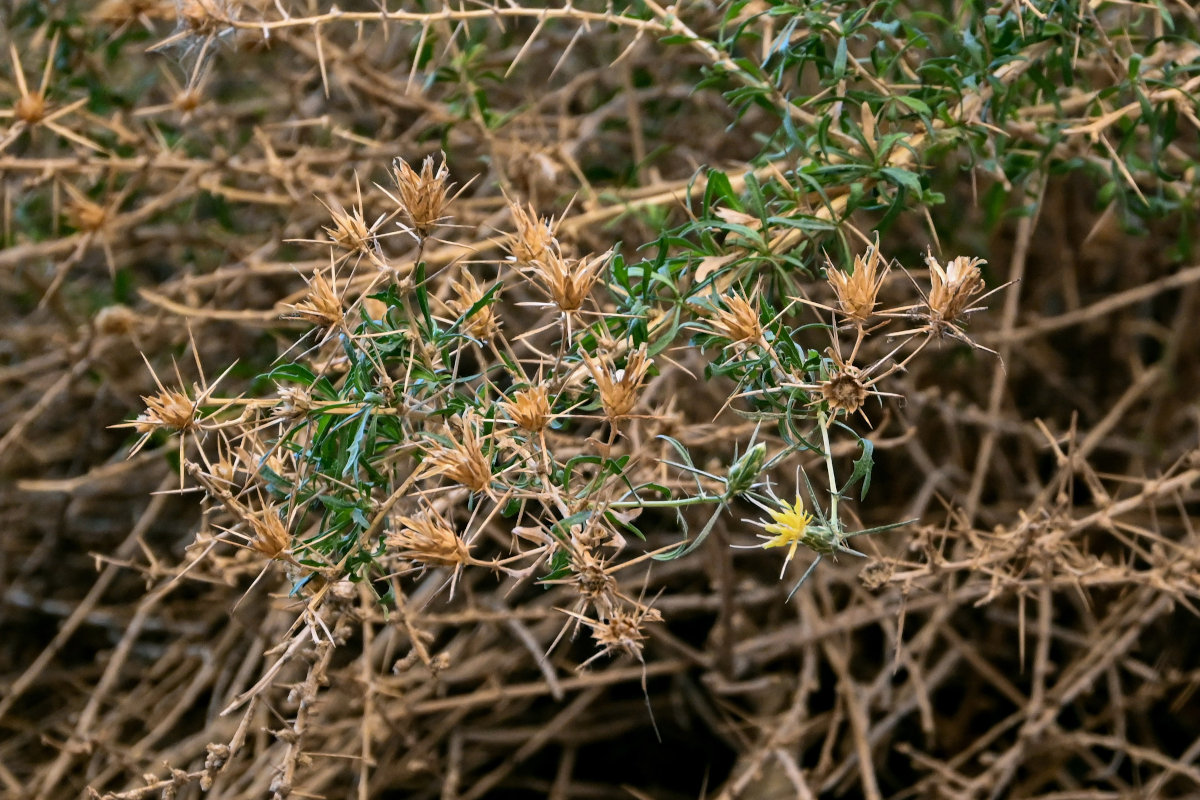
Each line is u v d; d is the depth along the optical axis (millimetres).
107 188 1145
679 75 1468
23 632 1498
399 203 875
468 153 1388
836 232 951
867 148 938
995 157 997
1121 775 1356
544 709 1400
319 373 880
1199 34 1076
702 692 1374
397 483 1019
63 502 1408
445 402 866
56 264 1315
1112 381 1483
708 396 1265
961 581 1388
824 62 954
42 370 1452
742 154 1365
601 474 843
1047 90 992
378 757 1229
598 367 833
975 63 970
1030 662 1365
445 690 1276
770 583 1395
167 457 1201
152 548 1489
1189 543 1281
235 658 1274
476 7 1305
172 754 1197
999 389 1245
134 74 1538
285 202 1125
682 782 1435
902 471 1414
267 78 1565
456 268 1096
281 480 858
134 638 1261
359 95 1457
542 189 1117
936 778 1163
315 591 873
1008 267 1472
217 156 1106
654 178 1203
